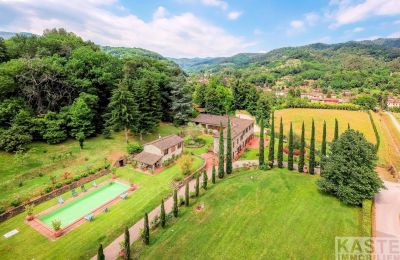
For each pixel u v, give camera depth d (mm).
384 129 91750
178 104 77000
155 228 33500
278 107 124250
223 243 30406
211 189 43750
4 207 34969
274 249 29453
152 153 53688
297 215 35875
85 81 60531
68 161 48562
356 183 37250
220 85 109438
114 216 36250
